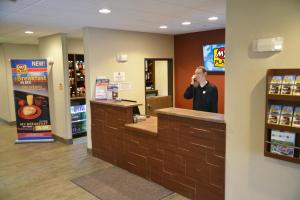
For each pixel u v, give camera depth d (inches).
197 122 117.0
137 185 142.7
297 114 82.2
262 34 90.4
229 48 100.3
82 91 262.2
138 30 208.1
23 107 231.1
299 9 81.4
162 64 270.1
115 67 201.5
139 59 218.2
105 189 139.2
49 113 234.1
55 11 133.7
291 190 89.0
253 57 93.7
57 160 186.5
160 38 233.8
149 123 160.4
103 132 181.2
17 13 137.2
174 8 131.9
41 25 175.6
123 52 205.9
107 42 195.2
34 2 115.5
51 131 239.3
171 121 129.2
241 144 101.5
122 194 133.2
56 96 231.9
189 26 191.9
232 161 105.5
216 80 213.6
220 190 112.0
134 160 157.0
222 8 133.1
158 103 241.1
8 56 295.3
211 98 153.9
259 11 90.4
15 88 228.4
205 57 217.9
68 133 225.9
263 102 93.0
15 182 150.5
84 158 190.1
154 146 141.5
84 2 117.2
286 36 84.8
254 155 98.0
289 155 84.4
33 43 298.8
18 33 212.8
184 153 125.1
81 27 186.9
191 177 123.5
